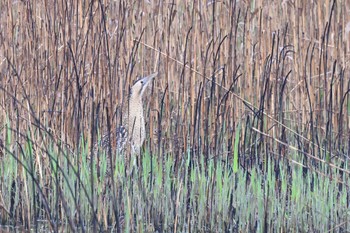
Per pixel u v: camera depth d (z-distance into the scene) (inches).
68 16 597.9
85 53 585.0
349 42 677.3
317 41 632.4
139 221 475.8
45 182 526.6
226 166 522.0
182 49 652.1
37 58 597.3
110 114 558.9
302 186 505.4
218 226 490.0
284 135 576.4
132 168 526.9
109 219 495.2
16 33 649.0
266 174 539.5
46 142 549.3
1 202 513.3
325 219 478.3
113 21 657.0
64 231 470.9
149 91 661.9
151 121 591.5
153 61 657.6
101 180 499.8
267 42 638.5
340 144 574.2
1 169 537.3
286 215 495.8
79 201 491.2
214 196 505.4
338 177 526.6
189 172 553.0
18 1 637.3
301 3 650.2
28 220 477.7
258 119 567.8
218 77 637.3
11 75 622.5
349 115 606.9
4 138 591.5
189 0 669.3
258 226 477.4
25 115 580.1
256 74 619.8
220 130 579.8
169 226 488.4
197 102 560.4
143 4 660.7
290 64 682.2
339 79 610.9
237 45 689.6
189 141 575.8
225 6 661.3
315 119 611.2
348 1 681.0
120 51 624.1
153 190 507.2
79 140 560.4
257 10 624.7
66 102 571.8
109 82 562.6
